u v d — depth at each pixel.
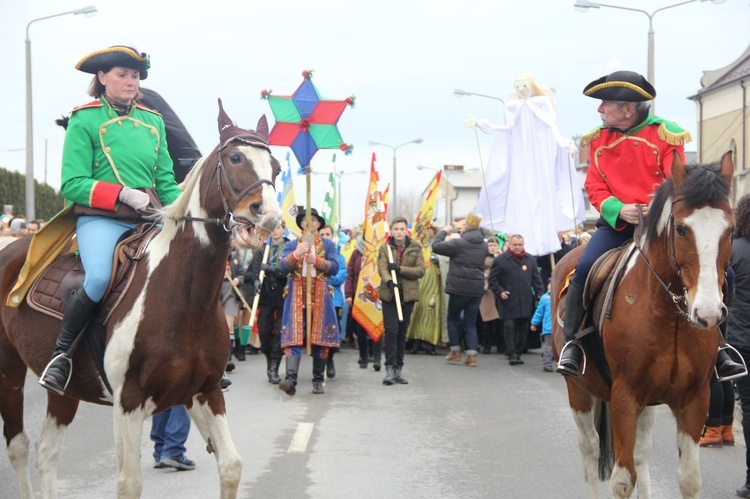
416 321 15.62
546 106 15.82
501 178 16.02
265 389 11.50
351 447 8.12
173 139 7.53
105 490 6.63
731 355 5.56
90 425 9.06
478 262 13.88
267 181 4.88
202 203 5.03
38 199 34.31
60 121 5.85
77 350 5.30
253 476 7.09
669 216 4.97
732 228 4.68
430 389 11.55
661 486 6.93
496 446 8.19
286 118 10.83
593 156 6.01
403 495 6.60
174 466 7.30
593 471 6.15
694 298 4.62
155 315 4.96
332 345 11.06
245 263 12.37
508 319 14.11
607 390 5.80
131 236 5.40
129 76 5.67
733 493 6.73
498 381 12.28
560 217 16.11
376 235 13.31
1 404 5.96
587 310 5.77
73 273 5.51
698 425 5.11
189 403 5.19
